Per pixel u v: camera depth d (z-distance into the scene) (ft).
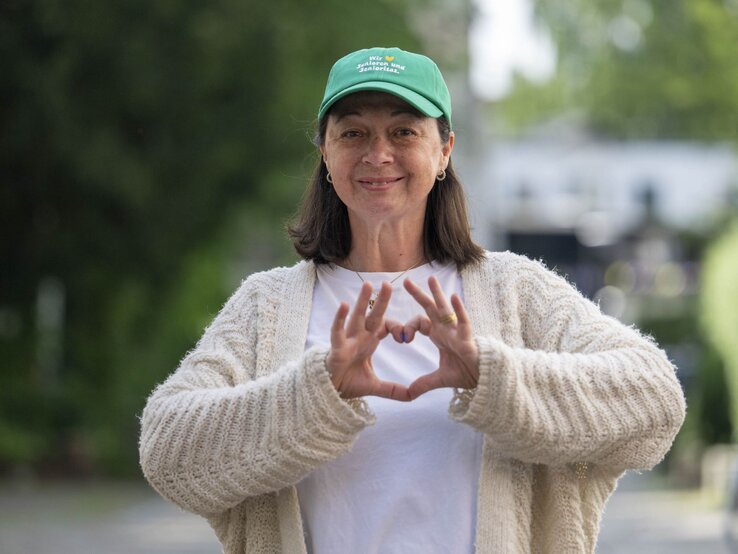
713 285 59.62
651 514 48.98
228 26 55.47
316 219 10.74
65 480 64.44
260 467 9.47
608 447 9.57
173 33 55.42
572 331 10.11
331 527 9.84
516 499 9.76
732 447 58.75
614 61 96.37
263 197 62.49
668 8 89.86
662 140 112.78
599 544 38.91
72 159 55.93
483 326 10.21
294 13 58.44
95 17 54.13
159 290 65.05
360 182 10.09
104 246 60.90
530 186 218.59
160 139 58.08
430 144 10.12
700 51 90.84
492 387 9.30
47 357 67.21
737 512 34.91
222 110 58.54
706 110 100.63
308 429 9.34
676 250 161.99
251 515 10.02
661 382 9.68
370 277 10.55
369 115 10.01
